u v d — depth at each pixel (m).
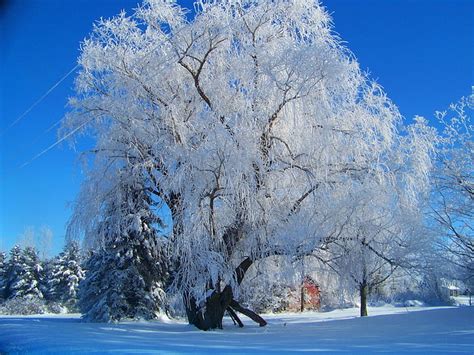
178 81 15.67
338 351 9.23
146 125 15.39
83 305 20.59
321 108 14.93
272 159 14.69
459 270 18.12
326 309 31.52
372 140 15.77
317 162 14.77
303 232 14.20
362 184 15.27
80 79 16.28
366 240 15.43
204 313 15.95
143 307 20.62
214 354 8.69
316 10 15.88
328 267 16.28
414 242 16.45
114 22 16.19
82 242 15.99
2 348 9.74
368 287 23.48
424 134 17.27
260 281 16.69
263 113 14.60
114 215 16.17
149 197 16.59
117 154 15.64
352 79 15.62
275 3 15.71
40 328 14.54
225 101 15.09
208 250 14.22
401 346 10.09
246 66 14.89
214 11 15.14
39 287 45.78
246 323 19.48
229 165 13.27
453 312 17.27
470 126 18.03
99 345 10.00
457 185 17.84
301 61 14.12
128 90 15.50
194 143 14.40
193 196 13.66
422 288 20.89
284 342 11.36
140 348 9.59
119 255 20.53
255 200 13.99
